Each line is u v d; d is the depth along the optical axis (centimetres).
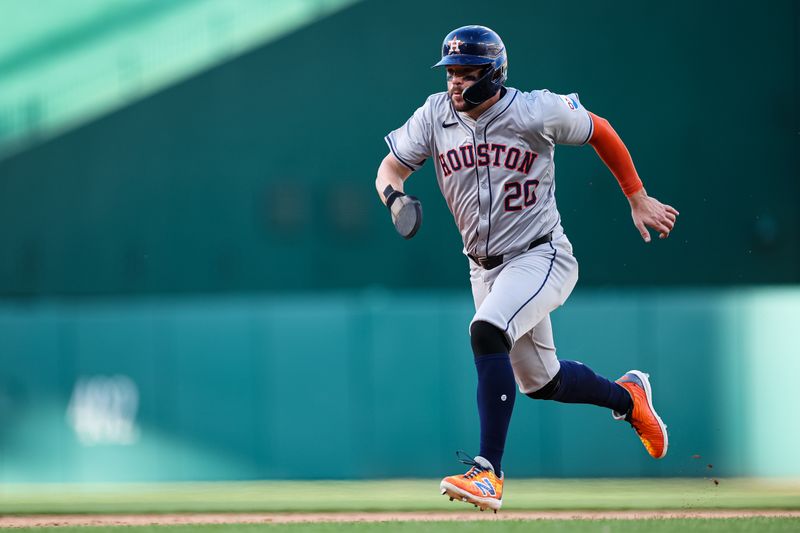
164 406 2286
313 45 2803
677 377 2198
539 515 1464
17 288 2805
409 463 2225
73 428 2298
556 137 1077
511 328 1059
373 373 2247
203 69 2805
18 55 2803
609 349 2214
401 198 1098
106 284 2805
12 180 2803
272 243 2805
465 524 1277
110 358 2305
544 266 1090
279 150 2805
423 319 2248
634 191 1112
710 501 1642
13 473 2298
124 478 2288
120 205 2803
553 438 2202
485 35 1043
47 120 2805
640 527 1202
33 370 2314
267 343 2270
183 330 2291
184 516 1526
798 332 2188
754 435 2183
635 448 2194
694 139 2855
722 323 2202
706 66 2848
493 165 1077
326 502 1681
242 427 2269
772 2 2858
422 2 2803
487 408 1059
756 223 2855
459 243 2802
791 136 2858
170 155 2805
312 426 2250
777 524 1227
